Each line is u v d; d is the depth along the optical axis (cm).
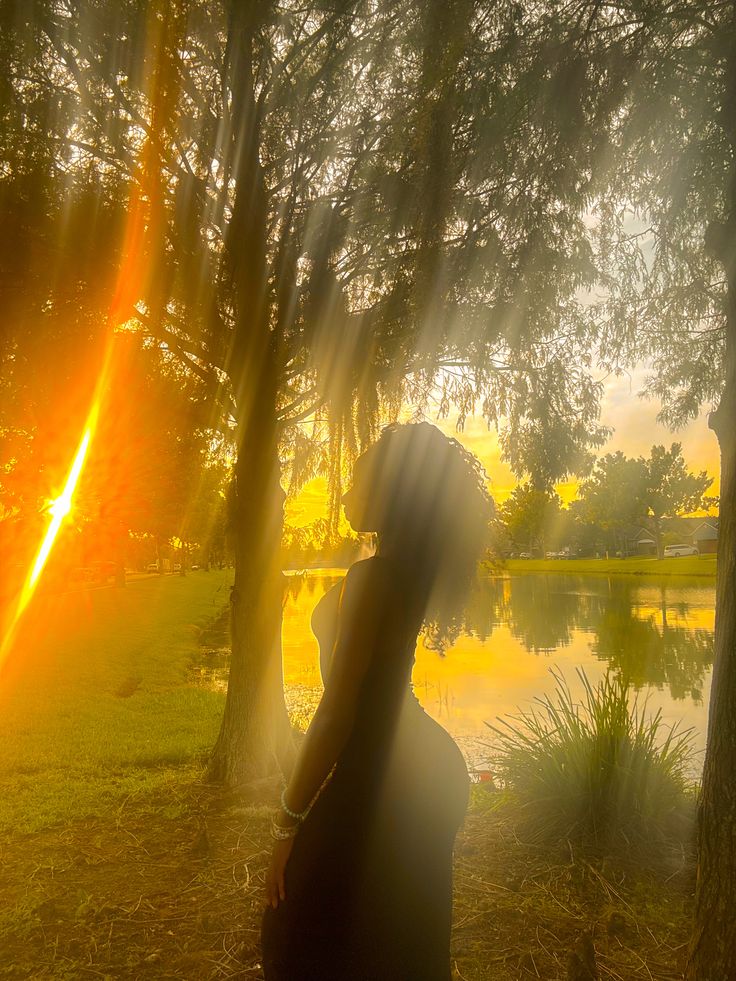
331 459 598
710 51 346
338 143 508
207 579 6022
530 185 417
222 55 480
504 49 375
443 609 209
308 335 540
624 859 423
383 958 183
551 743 512
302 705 1148
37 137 447
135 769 679
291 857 185
